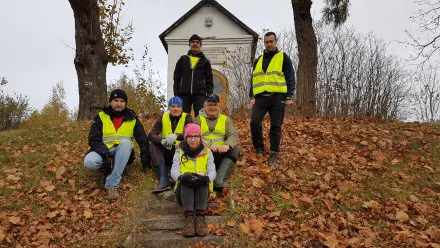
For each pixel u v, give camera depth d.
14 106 18.80
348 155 6.86
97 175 6.28
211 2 17.27
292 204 5.23
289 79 6.38
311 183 5.82
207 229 4.79
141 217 5.15
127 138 6.02
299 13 12.30
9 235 4.70
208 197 5.06
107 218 5.09
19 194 5.67
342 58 11.44
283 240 4.54
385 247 4.43
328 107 11.20
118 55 17.17
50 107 26.58
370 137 7.93
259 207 5.24
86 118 10.98
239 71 13.38
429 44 11.77
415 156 6.88
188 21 17.47
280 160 6.62
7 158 7.07
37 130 9.23
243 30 17.27
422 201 5.49
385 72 11.38
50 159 7.00
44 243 4.57
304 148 7.23
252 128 6.60
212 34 17.31
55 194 5.75
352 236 4.64
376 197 5.58
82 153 7.32
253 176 5.98
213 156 5.59
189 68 7.29
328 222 4.89
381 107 11.08
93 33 11.20
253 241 4.52
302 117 10.54
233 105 12.28
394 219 4.98
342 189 5.62
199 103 7.25
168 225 5.02
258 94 6.47
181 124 6.03
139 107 15.15
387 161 6.76
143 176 6.16
